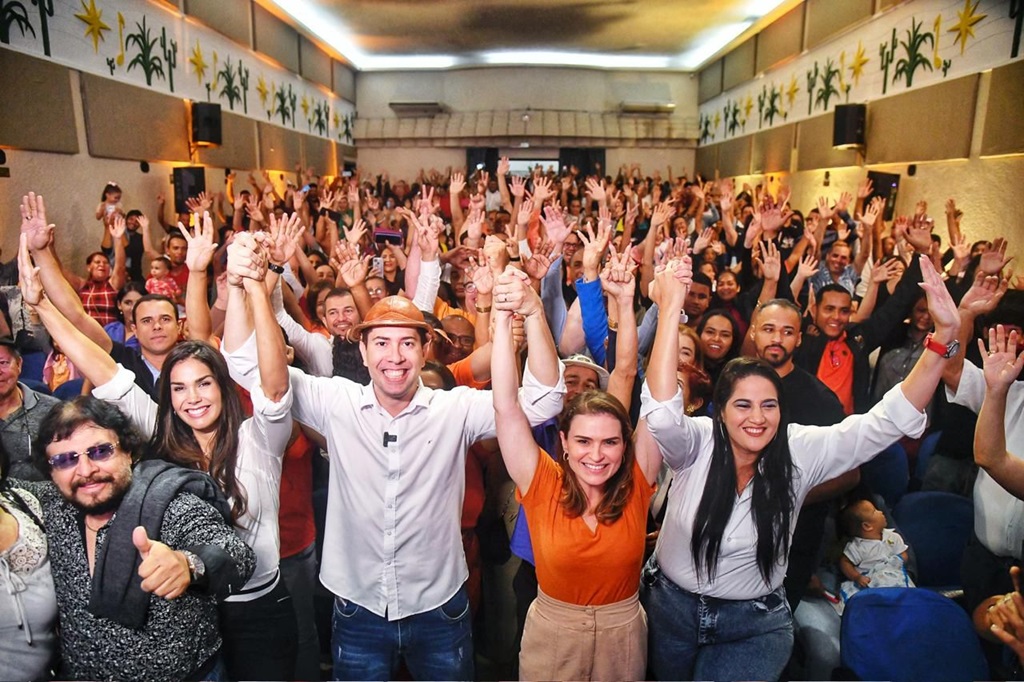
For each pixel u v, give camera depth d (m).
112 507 1.38
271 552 1.67
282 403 1.59
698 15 10.06
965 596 2.22
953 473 2.70
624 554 1.60
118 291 4.02
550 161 14.33
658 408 1.60
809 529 2.08
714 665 1.72
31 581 1.37
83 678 1.39
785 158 9.74
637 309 3.89
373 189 11.81
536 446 1.66
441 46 12.29
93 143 5.66
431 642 1.71
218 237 5.93
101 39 5.78
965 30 5.82
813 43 8.77
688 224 7.62
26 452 1.87
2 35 4.65
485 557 2.25
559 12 9.80
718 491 1.65
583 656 1.63
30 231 2.08
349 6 9.61
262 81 9.44
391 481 1.64
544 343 1.60
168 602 1.36
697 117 14.13
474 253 4.23
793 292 3.74
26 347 3.30
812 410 2.33
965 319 2.06
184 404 1.60
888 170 7.04
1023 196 5.15
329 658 2.31
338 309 2.74
